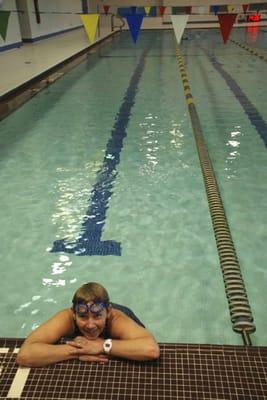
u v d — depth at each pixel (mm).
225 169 3424
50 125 4660
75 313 1281
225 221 2615
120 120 4812
